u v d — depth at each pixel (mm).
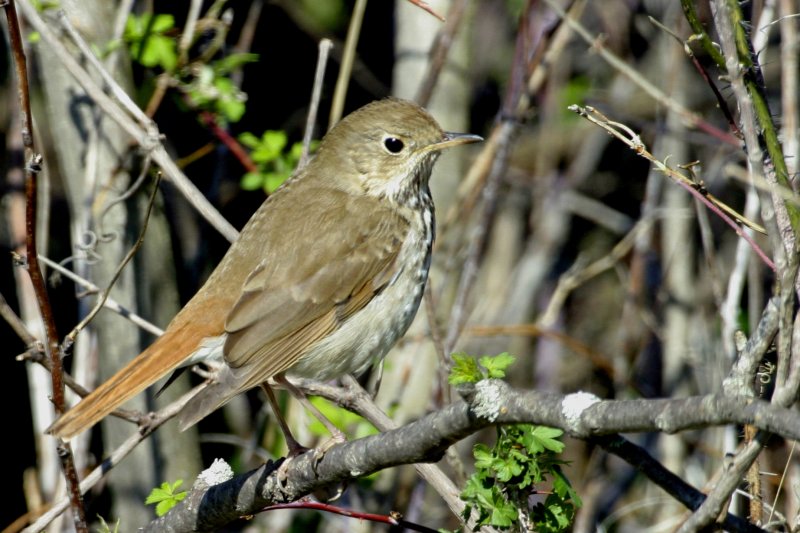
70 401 10609
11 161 11594
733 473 5410
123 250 10492
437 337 9562
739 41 6723
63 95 10461
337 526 12141
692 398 5008
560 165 15727
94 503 11914
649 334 14367
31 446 13953
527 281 15047
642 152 7094
